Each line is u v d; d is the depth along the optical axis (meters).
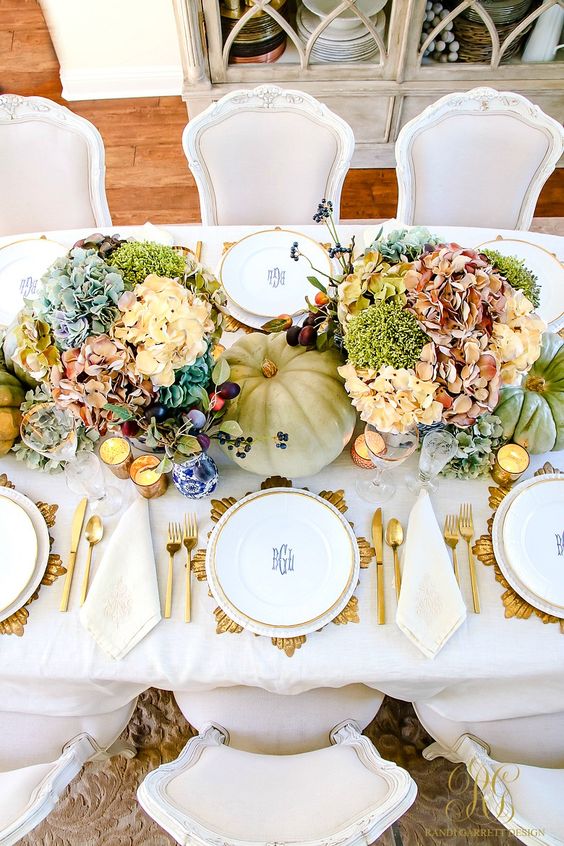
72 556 1.16
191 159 1.79
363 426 1.30
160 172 2.93
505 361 0.93
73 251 0.98
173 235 1.61
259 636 1.09
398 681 1.09
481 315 0.89
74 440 1.11
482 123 1.74
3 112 1.71
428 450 1.16
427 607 1.10
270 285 1.52
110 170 2.94
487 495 1.24
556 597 1.11
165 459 0.95
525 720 1.27
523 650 1.08
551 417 1.19
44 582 1.14
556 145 1.73
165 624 1.11
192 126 1.73
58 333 0.91
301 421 1.09
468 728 1.27
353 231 1.61
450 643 1.09
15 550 1.16
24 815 0.98
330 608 1.10
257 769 1.14
